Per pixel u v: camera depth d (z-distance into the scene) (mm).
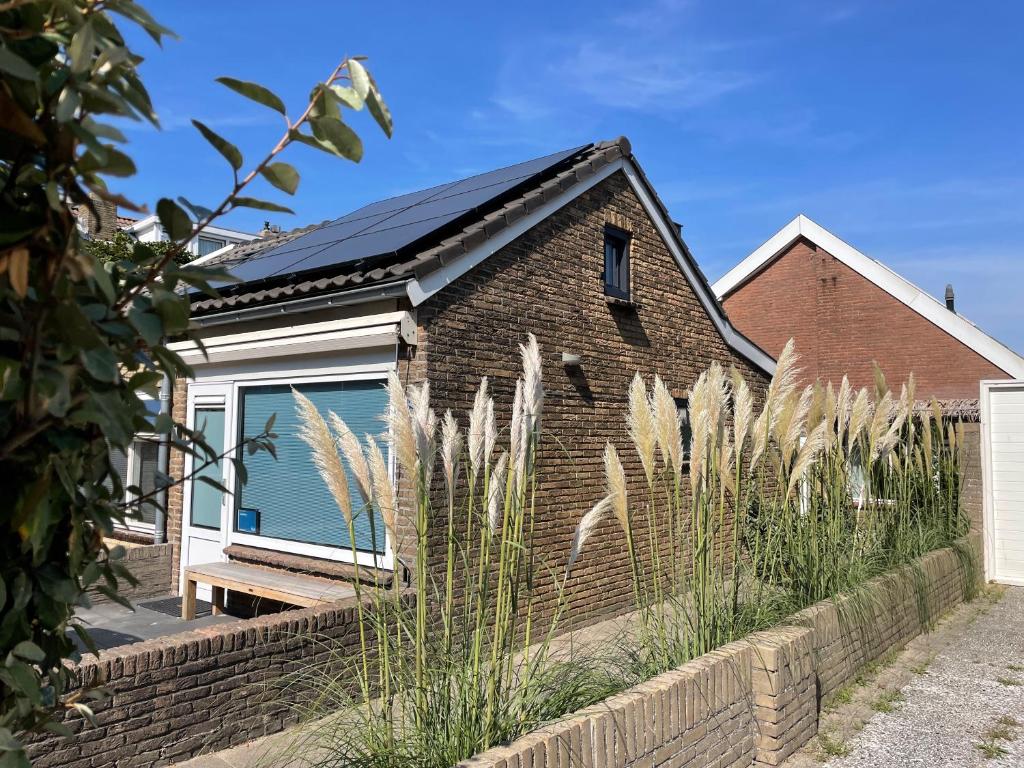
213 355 8227
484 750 3223
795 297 19391
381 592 4312
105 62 1238
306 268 7324
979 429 10867
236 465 1636
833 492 6879
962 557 9438
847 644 5949
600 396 8750
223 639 4711
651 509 4777
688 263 10453
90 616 7879
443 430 3922
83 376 1283
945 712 5570
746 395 5410
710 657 4359
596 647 4543
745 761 4484
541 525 7750
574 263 8492
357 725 3436
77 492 1354
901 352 17781
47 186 1126
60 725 1431
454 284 6930
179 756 4457
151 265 1458
